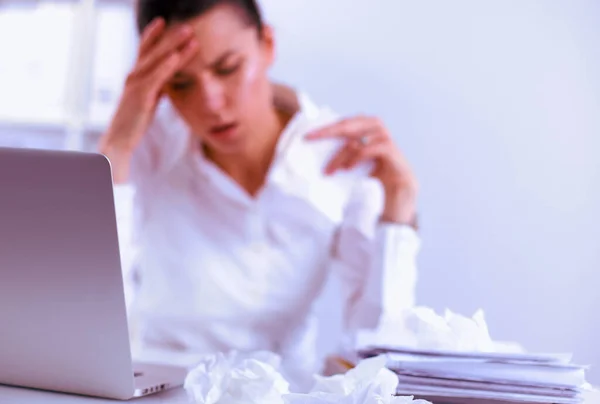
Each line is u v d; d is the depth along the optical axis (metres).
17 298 0.63
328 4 2.12
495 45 2.08
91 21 2.26
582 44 2.05
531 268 2.08
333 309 2.06
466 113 2.09
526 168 2.08
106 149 1.59
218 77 1.66
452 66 2.09
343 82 2.13
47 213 0.59
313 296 1.78
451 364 0.67
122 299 0.60
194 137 1.74
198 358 1.16
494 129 2.09
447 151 2.10
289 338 1.75
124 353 0.62
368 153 1.60
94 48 2.26
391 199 1.60
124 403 0.64
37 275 0.61
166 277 1.74
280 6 2.14
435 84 2.10
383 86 2.12
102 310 0.61
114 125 1.61
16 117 2.31
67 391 0.66
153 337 1.74
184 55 1.62
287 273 1.74
